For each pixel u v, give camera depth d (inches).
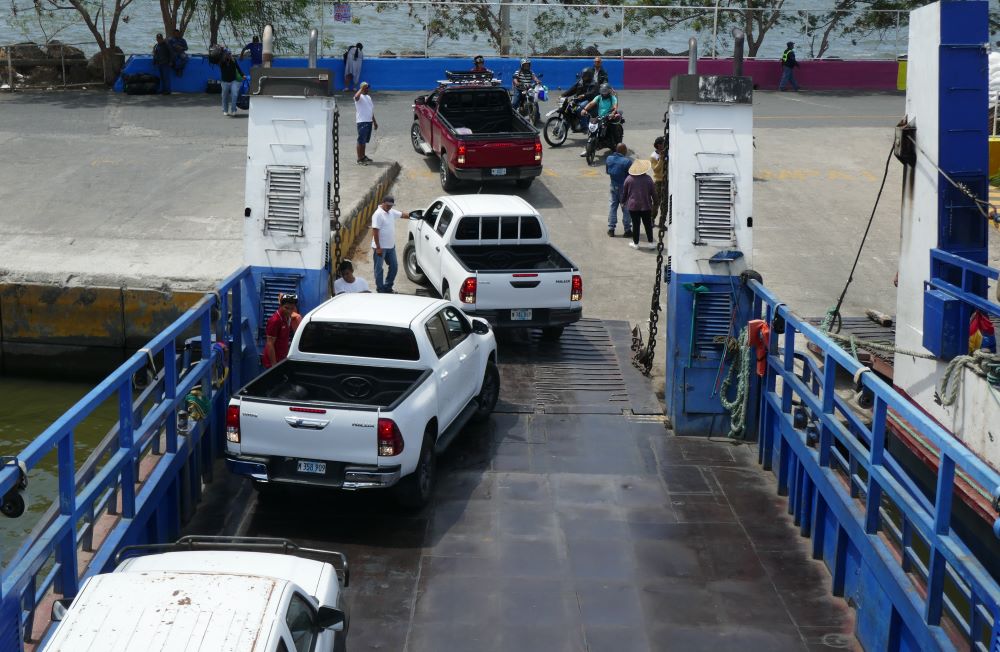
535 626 356.8
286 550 327.3
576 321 682.8
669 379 561.3
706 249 531.2
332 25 1592.0
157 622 239.0
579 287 663.8
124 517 362.0
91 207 911.0
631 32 1637.6
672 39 1648.6
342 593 322.3
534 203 1008.9
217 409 505.4
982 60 445.4
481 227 703.1
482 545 417.1
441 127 1019.3
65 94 1430.9
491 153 979.3
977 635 278.1
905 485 327.3
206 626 238.2
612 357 668.1
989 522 396.2
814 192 1056.2
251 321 560.1
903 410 312.2
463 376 505.0
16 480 267.0
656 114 1376.7
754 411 537.6
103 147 1113.4
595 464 504.4
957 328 446.6
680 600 377.1
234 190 974.4
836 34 1683.1
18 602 265.6
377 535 424.5
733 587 388.2
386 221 731.4
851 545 376.5
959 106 448.1
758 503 465.7
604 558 408.5
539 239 713.6
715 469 503.8
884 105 1504.7
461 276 655.1
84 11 1503.4
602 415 572.1
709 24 1658.5
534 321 661.3
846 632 358.9
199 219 888.9
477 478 483.5
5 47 1475.1
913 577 318.0
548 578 390.9
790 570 402.9
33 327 760.3
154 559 313.4
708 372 541.3
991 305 418.0
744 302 534.0
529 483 479.5
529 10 1608.0
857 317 709.9
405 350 465.1
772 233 936.9
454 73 1165.7
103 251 805.9
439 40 1609.3
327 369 474.0
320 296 557.6
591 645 346.0
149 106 1355.8
